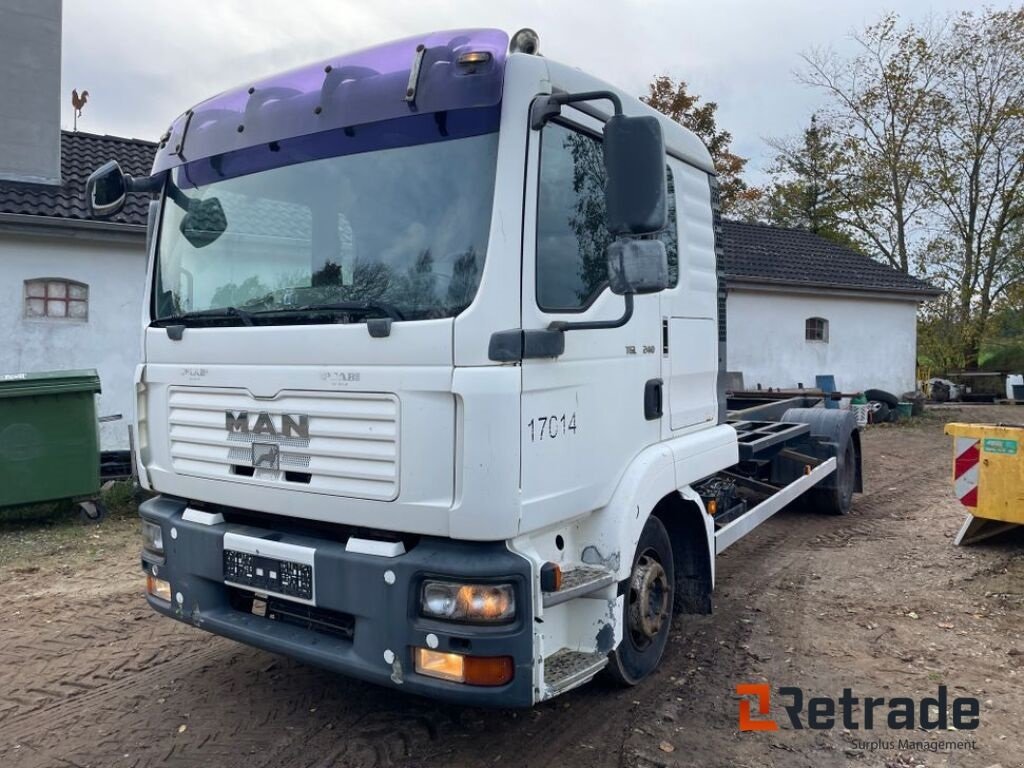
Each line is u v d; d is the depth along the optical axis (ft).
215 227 12.54
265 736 12.39
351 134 11.02
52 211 34.83
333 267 10.98
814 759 11.75
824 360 63.21
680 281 14.34
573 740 12.18
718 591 19.25
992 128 84.02
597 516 11.70
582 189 11.31
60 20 37.68
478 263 9.77
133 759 11.78
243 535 11.62
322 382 10.65
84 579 20.77
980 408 72.33
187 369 12.40
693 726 12.67
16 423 25.22
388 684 10.12
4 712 13.34
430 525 9.86
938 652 15.53
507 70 9.95
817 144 100.94
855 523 26.09
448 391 9.65
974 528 22.54
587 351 11.17
